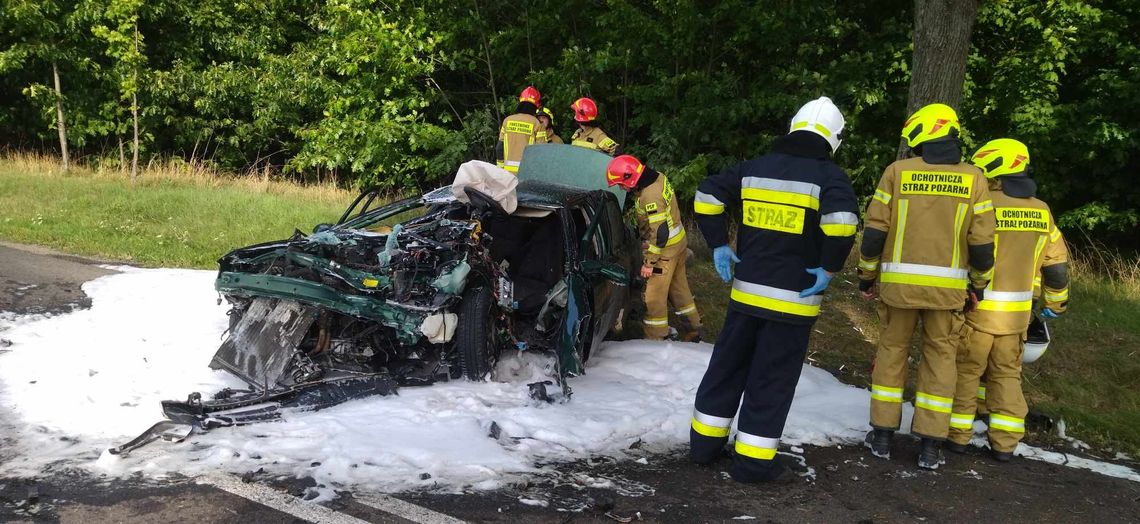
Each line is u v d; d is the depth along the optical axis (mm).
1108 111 14344
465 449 4254
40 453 3930
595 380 5695
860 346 7516
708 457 4426
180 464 3863
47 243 9156
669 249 6641
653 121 14086
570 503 3811
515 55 15305
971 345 4902
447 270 5172
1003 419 4934
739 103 13305
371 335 5383
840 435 5152
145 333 5918
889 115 15086
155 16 16172
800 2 13125
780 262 4109
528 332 5898
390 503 3629
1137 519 4207
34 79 17344
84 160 17875
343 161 15461
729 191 4246
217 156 18469
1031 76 14125
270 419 4457
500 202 5801
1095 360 7191
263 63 17422
